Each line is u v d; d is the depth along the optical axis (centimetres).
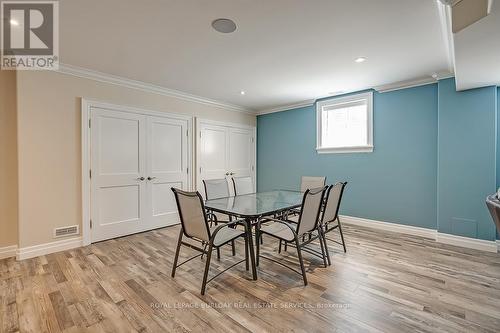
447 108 306
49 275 227
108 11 182
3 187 270
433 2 171
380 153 375
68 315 169
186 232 223
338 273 229
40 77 274
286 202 277
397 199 361
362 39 226
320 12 184
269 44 236
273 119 523
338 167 422
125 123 344
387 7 178
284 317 166
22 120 263
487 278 218
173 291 200
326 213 259
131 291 199
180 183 411
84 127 304
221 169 479
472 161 291
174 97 403
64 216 291
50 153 281
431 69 297
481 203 286
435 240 321
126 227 346
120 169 340
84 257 269
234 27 206
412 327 156
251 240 222
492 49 191
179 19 194
